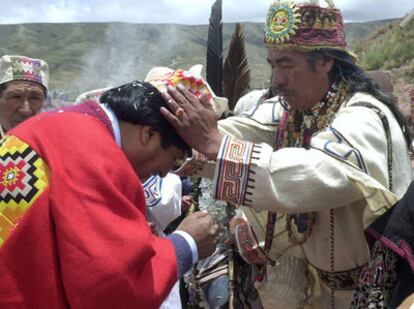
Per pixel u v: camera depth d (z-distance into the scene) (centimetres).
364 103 208
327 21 213
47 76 302
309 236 224
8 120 291
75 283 146
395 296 180
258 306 271
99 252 147
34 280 151
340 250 216
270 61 221
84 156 154
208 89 193
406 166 211
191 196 334
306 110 225
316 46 211
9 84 286
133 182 160
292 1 212
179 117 178
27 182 153
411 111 1002
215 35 353
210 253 184
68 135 158
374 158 196
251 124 245
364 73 221
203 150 189
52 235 151
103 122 168
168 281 163
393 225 181
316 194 190
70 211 149
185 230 180
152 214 271
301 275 244
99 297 146
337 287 226
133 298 151
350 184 192
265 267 250
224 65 385
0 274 150
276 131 244
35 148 157
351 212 210
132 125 171
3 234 152
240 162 191
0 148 160
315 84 217
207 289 294
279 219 238
